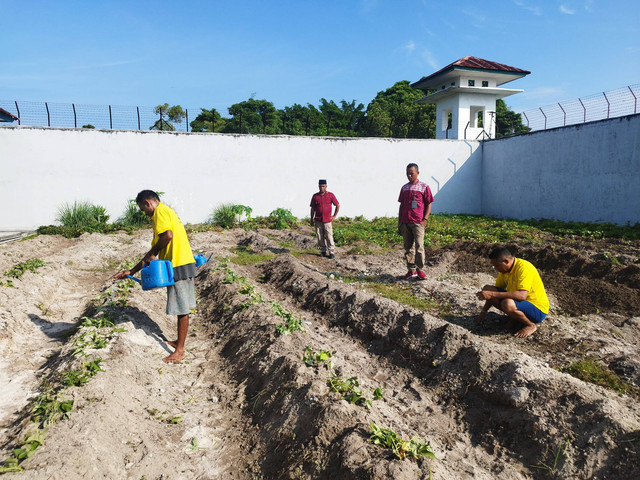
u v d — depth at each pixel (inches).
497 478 127.0
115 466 126.2
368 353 212.8
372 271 372.8
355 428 131.6
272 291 322.7
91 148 652.1
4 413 152.0
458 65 863.1
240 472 134.6
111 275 363.6
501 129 1707.7
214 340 233.9
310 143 753.6
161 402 167.2
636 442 120.8
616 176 584.1
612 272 309.9
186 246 198.8
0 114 820.6
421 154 812.6
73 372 161.6
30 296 265.9
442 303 275.7
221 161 711.7
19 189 631.2
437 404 167.0
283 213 700.7
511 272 221.8
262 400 164.4
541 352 201.3
